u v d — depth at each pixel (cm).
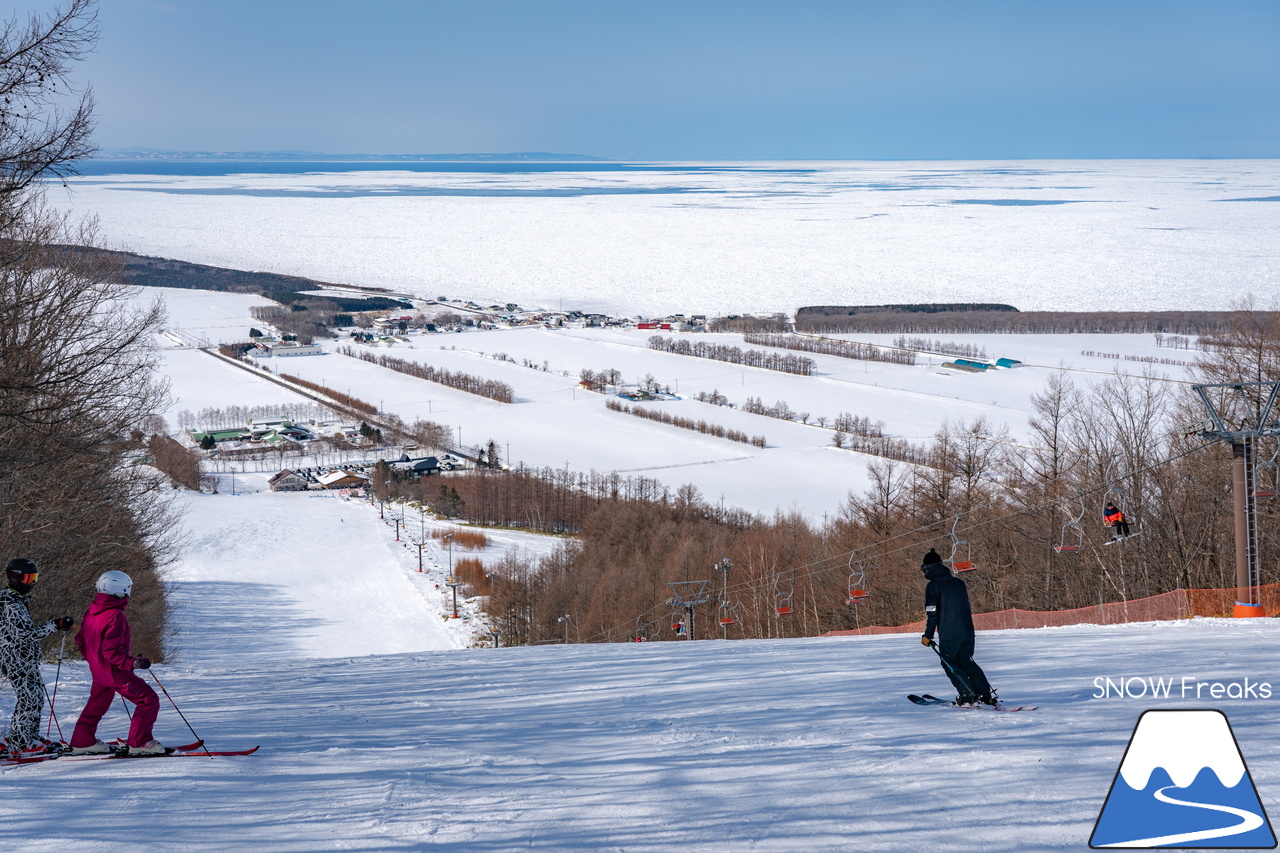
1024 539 4184
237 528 9550
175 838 630
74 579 2778
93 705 879
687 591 5438
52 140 1549
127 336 2589
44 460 2198
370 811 689
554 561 6762
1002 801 673
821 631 4772
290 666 2108
